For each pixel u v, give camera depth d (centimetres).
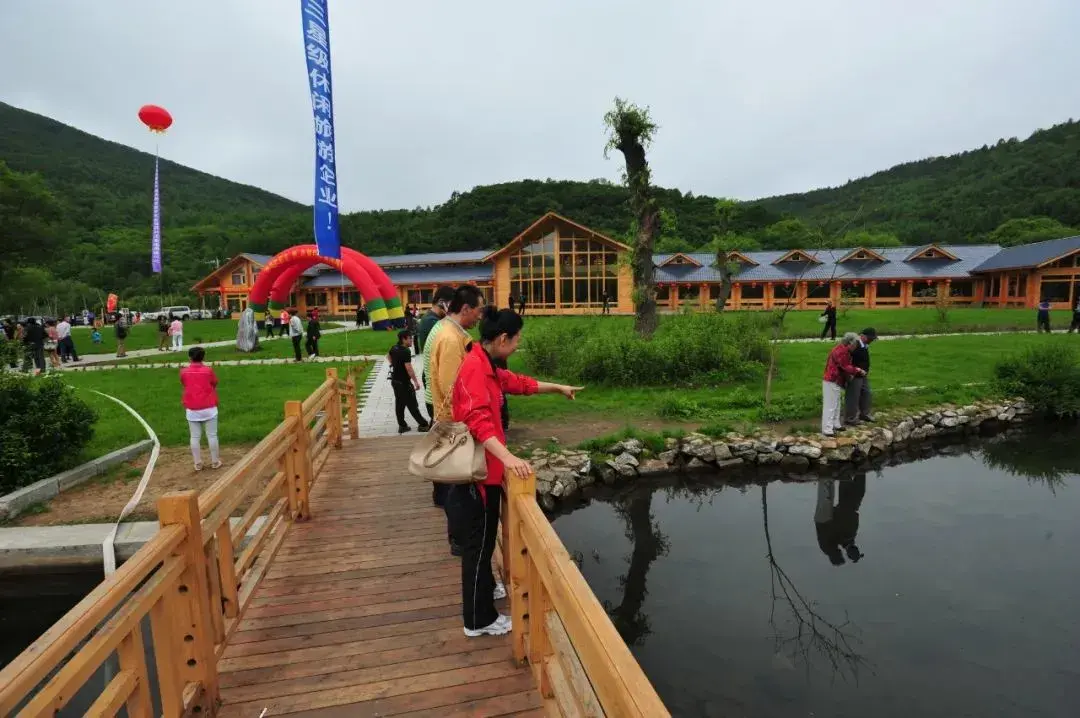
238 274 4584
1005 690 412
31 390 709
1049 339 1886
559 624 237
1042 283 3114
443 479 274
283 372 1548
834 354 927
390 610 346
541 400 1159
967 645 464
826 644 468
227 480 297
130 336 3044
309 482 522
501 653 302
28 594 514
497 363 301
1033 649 458
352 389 810
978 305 3525
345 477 620
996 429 1102
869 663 444
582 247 3597
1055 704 399
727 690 417
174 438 867
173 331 2227
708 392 1195
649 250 1492
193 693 242
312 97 868
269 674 285
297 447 490
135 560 201
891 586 560
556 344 1423
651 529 708
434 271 4225
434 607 350
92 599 173
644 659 454
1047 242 3300
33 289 2716
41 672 143
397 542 449
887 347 1769
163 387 1330
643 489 832
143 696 205
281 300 2775
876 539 665
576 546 664
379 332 2684
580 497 803
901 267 3625
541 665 253
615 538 685
